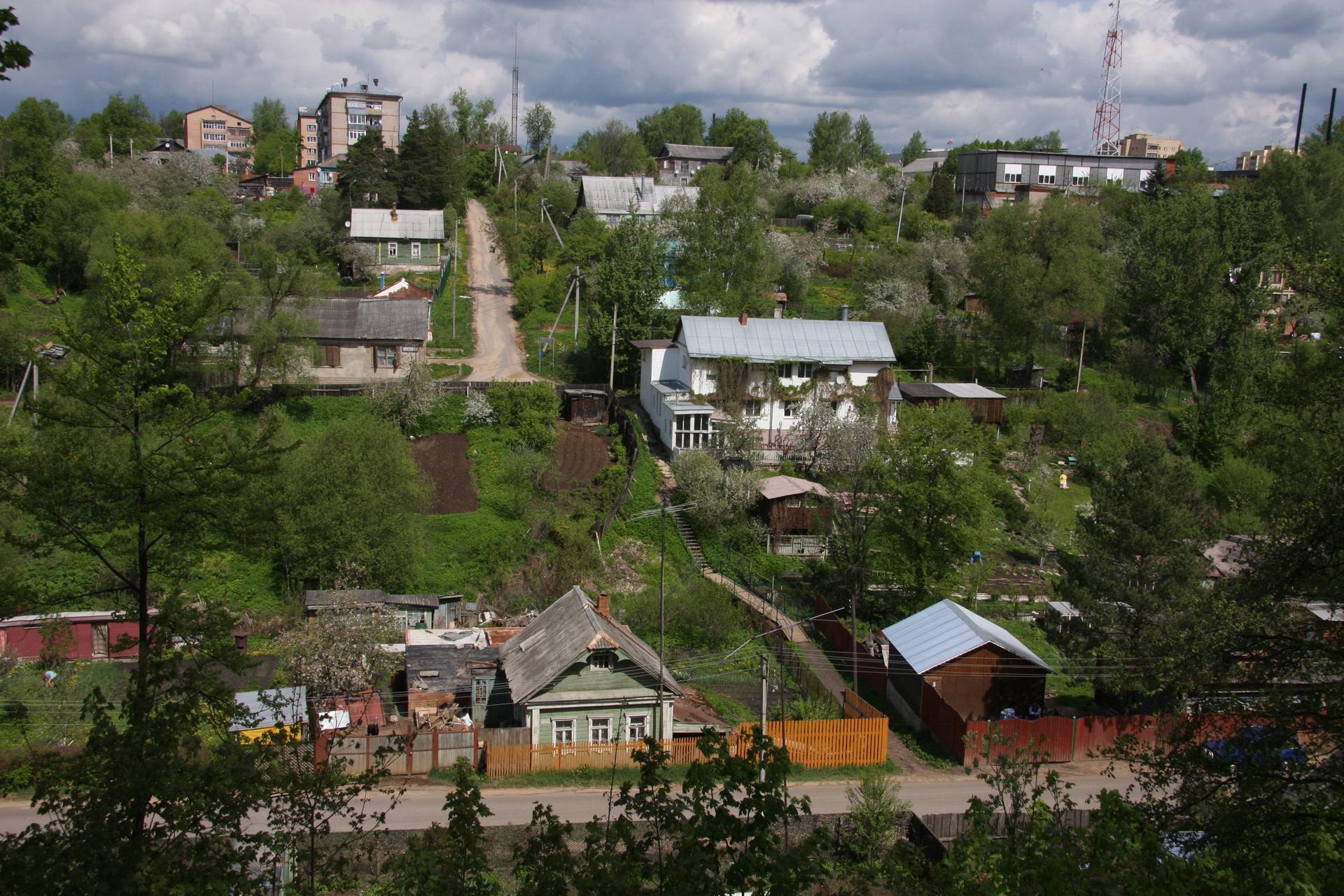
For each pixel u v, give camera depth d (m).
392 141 143.50
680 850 10.21
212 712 13.44
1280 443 18.72
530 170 114.50
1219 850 13.63
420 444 52.47
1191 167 105.06
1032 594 42.88
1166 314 72.38
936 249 85.88
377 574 38.50
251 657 15.61
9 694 28.61
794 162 137.12
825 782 28.56
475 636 34.97
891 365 55.59
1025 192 106.12
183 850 10.70
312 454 39.44
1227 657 16.16
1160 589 31.58
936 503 39.44
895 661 34.38
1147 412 67.44
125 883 9.95
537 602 39.47
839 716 31.33
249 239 83.12
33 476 14.98
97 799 10.97
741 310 67.62
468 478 49.22
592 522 44.97
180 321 16.17
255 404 52.72
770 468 51.59
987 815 12.31
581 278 69.62
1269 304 68.31
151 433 16.67
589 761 28.77
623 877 9.89
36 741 27.00
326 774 12.38
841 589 41.06
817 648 37.72
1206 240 71.00
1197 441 59.94
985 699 32.03
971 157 115.06
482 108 148.25
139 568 15.93
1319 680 15.49
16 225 67.31
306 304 55.16
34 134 84.06
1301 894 10.52
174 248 52.75
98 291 50.16
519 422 53.44
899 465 40.50
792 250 84.69
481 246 93.94
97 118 127.38
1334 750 14.52
